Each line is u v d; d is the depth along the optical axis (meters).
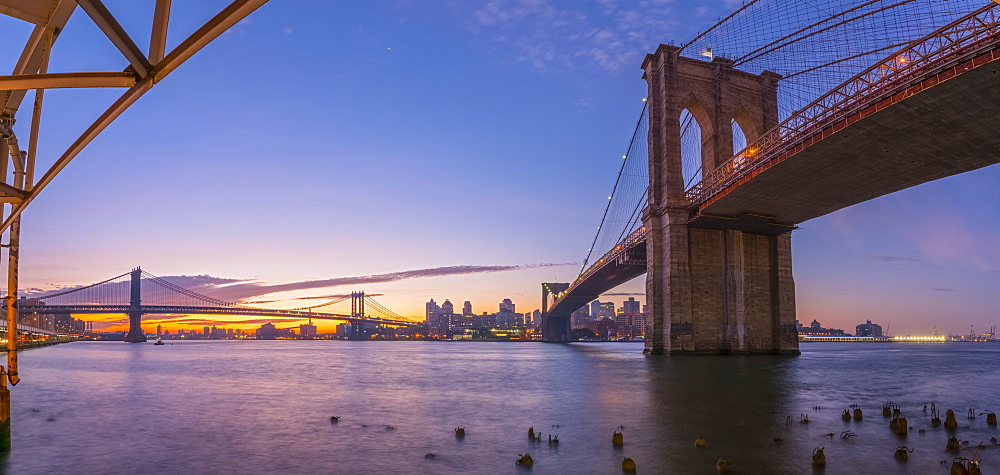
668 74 84.88
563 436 19.83
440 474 14.98
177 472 15.59
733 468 14.88
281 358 99.94
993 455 16.11
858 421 22.30
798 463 15.36
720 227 82.75
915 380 43.78
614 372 52.41
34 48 8.98
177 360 88.81
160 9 6.09
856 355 114.44
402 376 52.00
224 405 29.98
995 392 34.16
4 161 12.64
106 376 51.94
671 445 17.94
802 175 65.31
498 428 21.89
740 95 87.31
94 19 5.41
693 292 81.75
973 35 43.34
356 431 21.59
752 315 83.50
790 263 86.62
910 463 15.23
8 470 15.92
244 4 5.58
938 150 58.09
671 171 83.19
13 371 17.36
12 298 16.56
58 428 22.81
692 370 53.81
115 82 6.56
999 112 49.81
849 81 54.06
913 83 47.56
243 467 16.06
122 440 20.17
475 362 81.12
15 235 16.12
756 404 27.92
